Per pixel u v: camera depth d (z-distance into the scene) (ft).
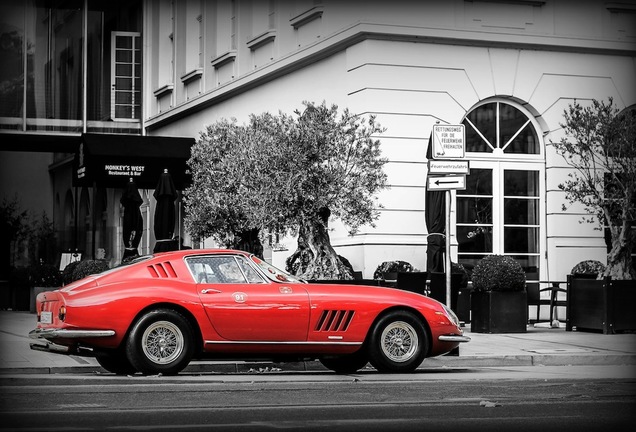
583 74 73.10
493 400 31.04
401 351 39.99
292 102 77.05
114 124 111.34
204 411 28.17
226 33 90.02
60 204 137.39
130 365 40.11
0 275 131.95
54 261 135.54
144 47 111.14
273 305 38.32
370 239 66.69
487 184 71.26
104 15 111.96
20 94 109.70
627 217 61.93
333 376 39.24
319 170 54.60
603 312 57.62
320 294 38.99
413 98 68.39
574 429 24.99
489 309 57.77
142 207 113.19
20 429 24.45
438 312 40.24
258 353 38.55
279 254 78.43
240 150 59.98
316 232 55.52
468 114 70.95
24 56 110.01
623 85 73.97
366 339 39.55
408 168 67.97
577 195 65.10
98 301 37.04
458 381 37.04
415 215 67.92
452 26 69.00
